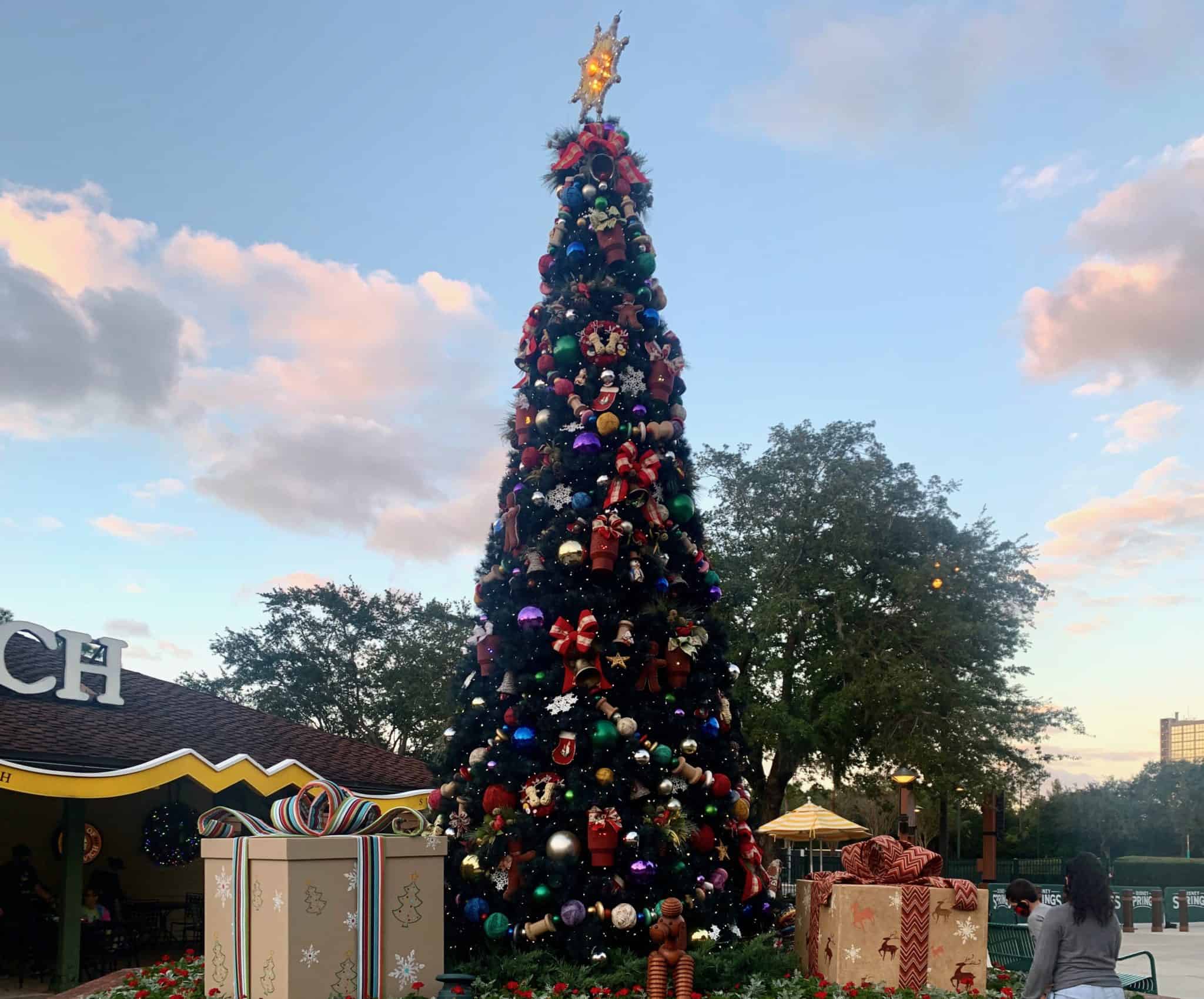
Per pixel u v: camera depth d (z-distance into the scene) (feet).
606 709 26.05
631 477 28.81
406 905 23.57
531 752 26.91
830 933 25.93
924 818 133.69
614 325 30.27
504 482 31.42
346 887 22.65
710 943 25.39
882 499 97.45
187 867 59.36
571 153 32.45
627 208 31.73
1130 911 75.25
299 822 23.70
